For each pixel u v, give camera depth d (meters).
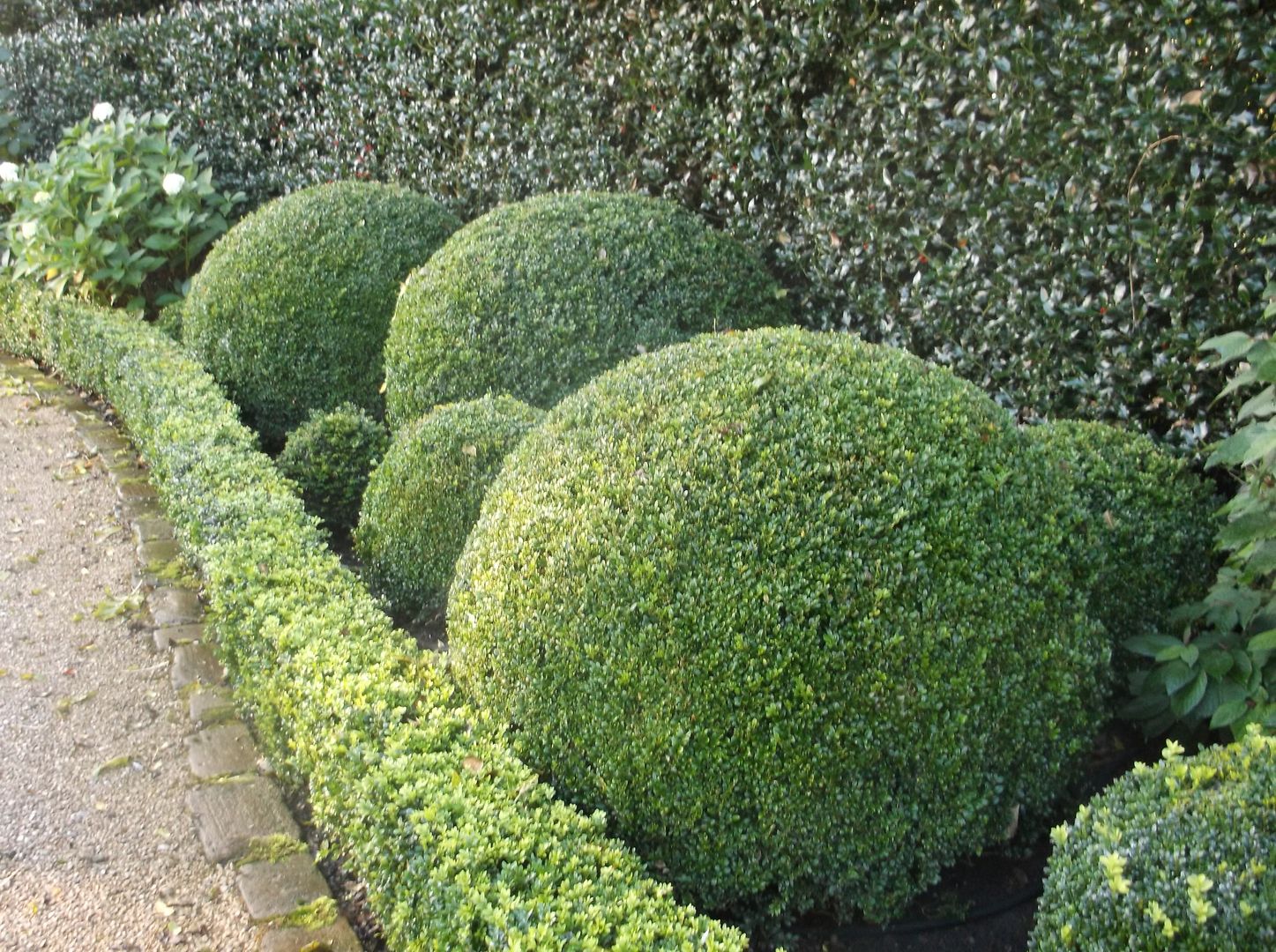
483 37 5.74
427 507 3.58
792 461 2.36
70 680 3.65
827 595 2.23
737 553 2.29
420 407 4.22
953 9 3.57
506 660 2.55
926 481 2.33
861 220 4.03
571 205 4.47
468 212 6.21
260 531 3.67
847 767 2.23
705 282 4.32
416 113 6.29
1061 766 2.50
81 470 5.37
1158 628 2.95
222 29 7.41
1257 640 2.38
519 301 4.16
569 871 2.15
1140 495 3.02
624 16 4.90
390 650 2.99
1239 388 3.05
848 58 3.99
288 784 3.07
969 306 3.75
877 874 2.36
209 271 5.41
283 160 7.46
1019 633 2.33
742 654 2.23
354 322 5.08
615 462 2.54
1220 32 2.91
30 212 6.55
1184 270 3.08
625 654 2.34
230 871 2.75
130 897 2.67
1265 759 1.97
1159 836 1.85
